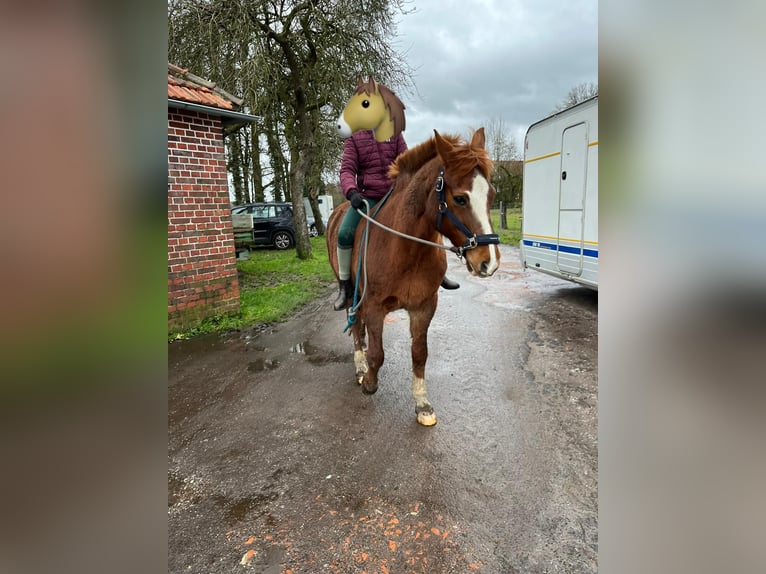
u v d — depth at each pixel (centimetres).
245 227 888
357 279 281
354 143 290
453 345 429
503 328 481
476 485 213
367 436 262
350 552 175
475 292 680
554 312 543
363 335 362
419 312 268
